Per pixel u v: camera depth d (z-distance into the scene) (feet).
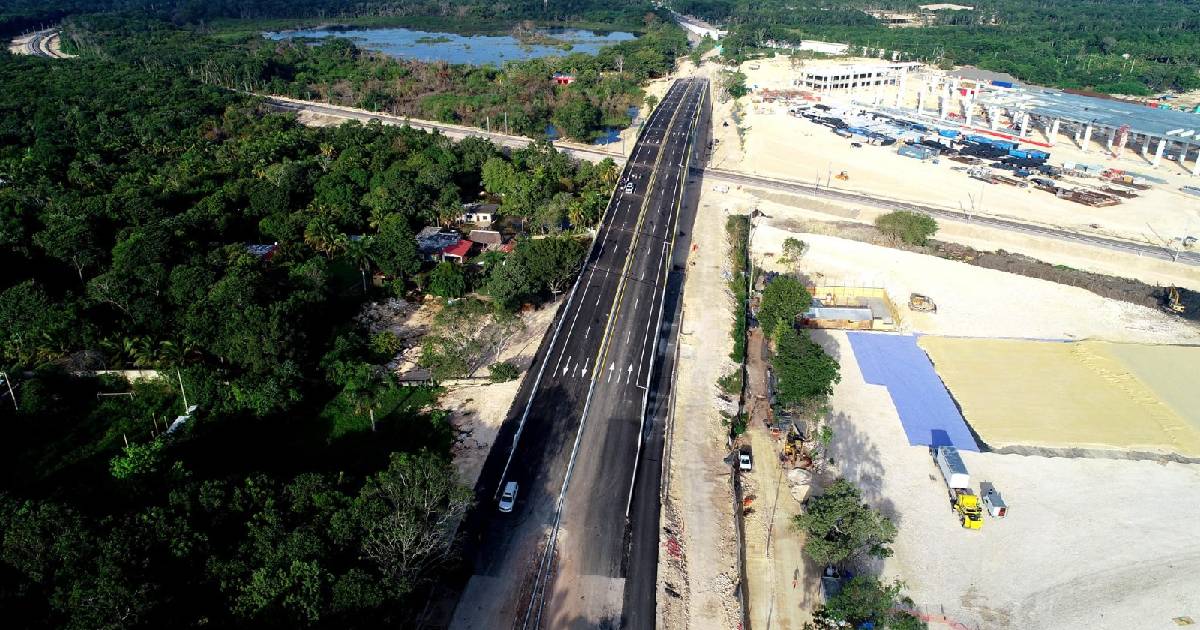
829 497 298.15
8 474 329.93
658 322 492.13
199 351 411.13
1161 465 374.43
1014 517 339.77
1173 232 655.76
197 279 434.71
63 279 482.28
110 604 215.72
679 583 297.12
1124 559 317.63
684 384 426.92
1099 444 388.37
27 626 219.61
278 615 228.02
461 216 634.43
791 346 411.95
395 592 242.99
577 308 504.84
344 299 494.18
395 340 445.78
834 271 592.60
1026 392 434.30
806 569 310.04
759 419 404.77
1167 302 538.06
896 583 291.99
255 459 350.43
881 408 417.69
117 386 392.06
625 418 391.65
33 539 237.04
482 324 465.88
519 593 286.87
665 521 325.83
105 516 267.39
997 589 302.04
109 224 538.88
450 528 309.01
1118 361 463.42
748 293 548.31
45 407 363.97
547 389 412.77
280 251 536.83
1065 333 504.84
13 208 552.82
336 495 274.57
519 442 368.48
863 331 501.97
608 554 306.76
